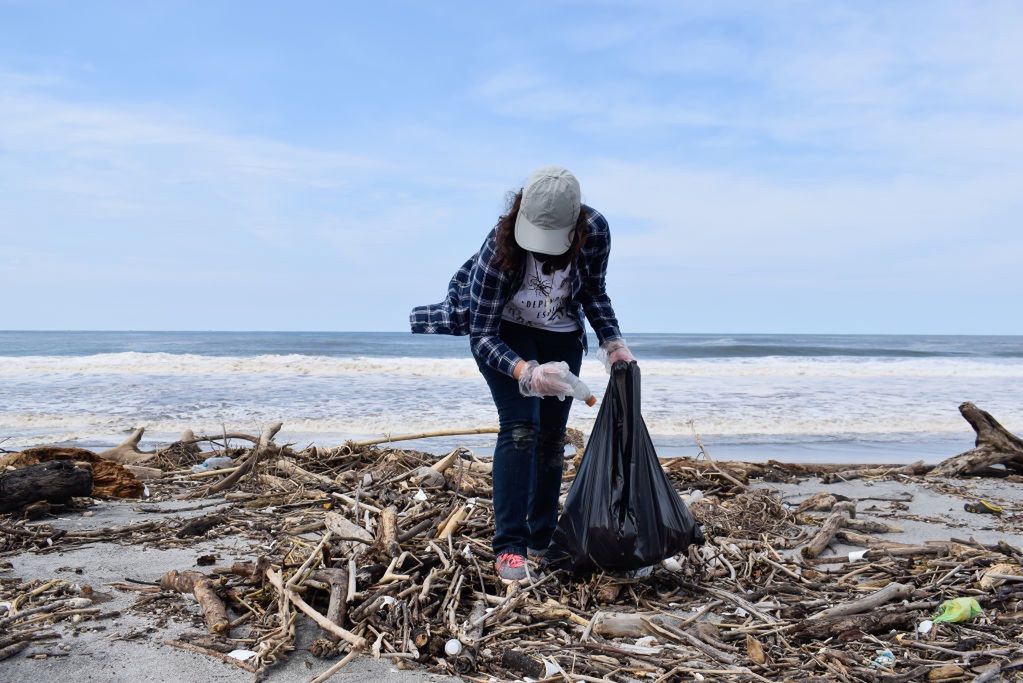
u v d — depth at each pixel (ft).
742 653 9.13
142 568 11.61
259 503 15.90
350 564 10.23
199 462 21.08
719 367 81.30
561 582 11.08
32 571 11.35
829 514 15.49
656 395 54.19
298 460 19.48
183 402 44.98
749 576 11.82
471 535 12.97
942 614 10.07
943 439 35.94
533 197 10.03
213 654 8.58
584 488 11.05
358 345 172.14
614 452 10.98
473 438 32.17
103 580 11.02
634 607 10.55
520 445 11.06
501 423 11.25
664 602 10.74
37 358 75.87
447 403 45.14
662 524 10.62
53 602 9.96
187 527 13.64
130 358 76.69
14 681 7.90
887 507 17.26
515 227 10.34
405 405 44.06
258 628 9.33
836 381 69.77
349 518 14.19
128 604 10.07
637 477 10.75
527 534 11.30
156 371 69.62
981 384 67.15
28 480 14.90
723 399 51.57
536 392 10.40
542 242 10.12
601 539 10.57
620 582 10.87
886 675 8.41
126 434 33.14
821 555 13.23
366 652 8.80
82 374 66.28
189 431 22.33
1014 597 10.46
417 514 13.82
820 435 36.68
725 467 20.12
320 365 70.59
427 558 11.11
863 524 14.74
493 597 10.30
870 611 10.14
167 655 8.58
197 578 10.16
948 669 8.52
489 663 8.68
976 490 19.61
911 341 256.32
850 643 9.41
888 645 9.33
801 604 10.53
